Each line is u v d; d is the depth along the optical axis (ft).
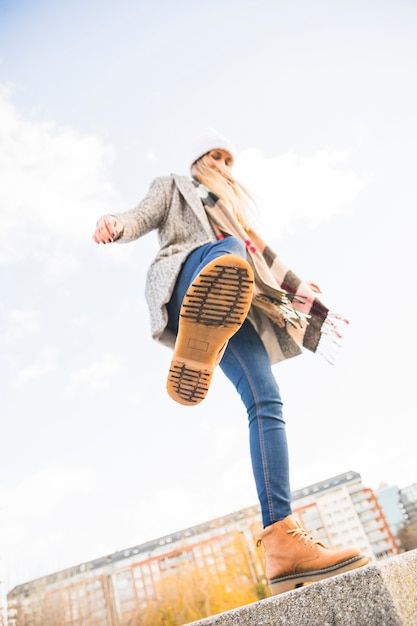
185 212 5.17
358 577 2.59
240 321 3.70
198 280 3.55
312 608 2.61
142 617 88.84
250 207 6.02
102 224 4.61
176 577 87.51
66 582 91.86
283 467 4.01
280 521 3.77
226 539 85.46
